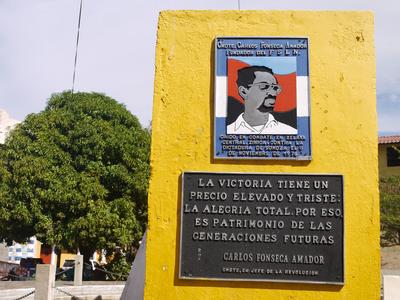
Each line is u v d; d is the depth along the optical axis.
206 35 6.67
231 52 6.60
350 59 6.52
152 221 6.27
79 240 20.00
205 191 6.30
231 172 6.32
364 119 6.37
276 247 6.13
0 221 19.92
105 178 20.55
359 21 6.60
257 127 6.41
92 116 21.58
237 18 6.69
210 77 6.57
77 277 16.67
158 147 6.43
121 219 20.09
